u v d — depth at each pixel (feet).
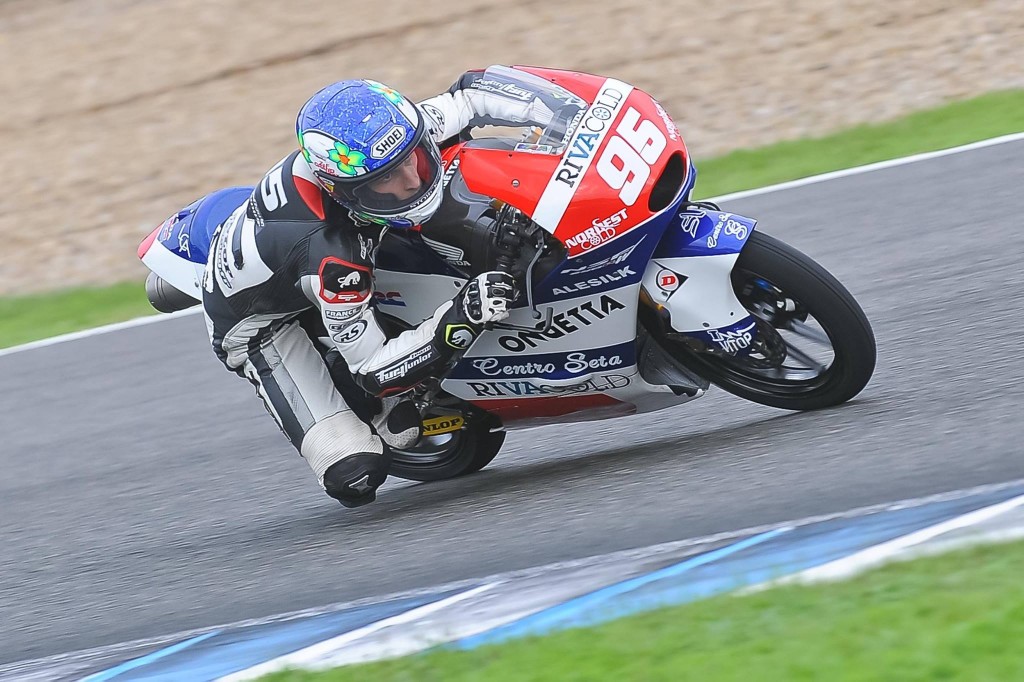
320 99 50.62
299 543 58.65
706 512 48.73
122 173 151.53
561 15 168.86
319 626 45.98
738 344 53.57
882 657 32.01
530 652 37.24
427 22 173.99
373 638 43.04
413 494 63.82
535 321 55.01
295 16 183.73
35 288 128.36
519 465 63.87
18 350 102.12
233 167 147.33
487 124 54.60
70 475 76.38
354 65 165.89
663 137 52.26
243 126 156.66
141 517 67.56
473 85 55.16
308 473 68.90
